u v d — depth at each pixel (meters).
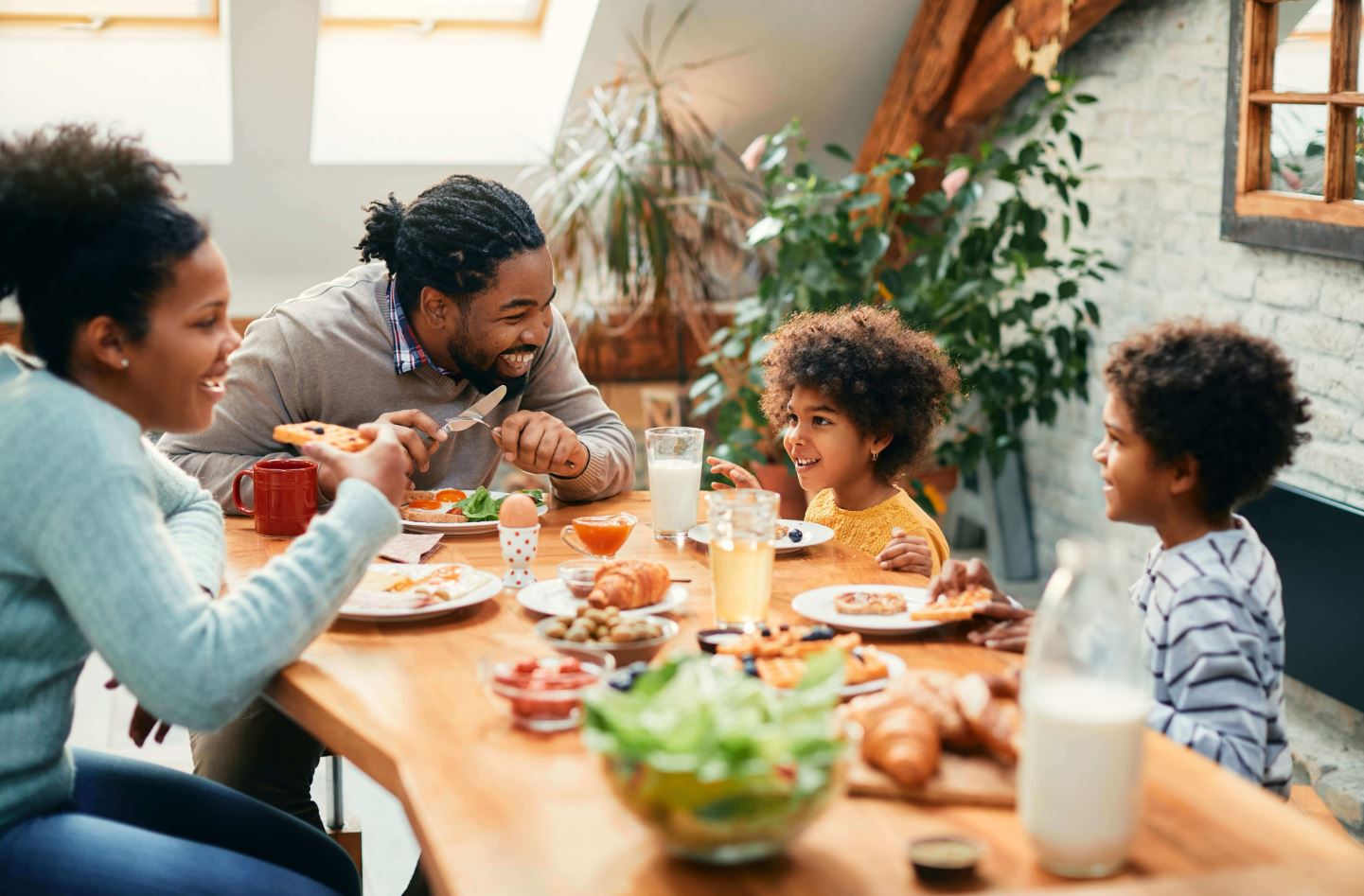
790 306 3.77
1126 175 3.52
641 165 3.80
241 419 2.01
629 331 4.25
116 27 3.87
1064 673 0.94
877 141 4.02
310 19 3.41
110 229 1.25
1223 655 1.28
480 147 4.14
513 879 0.91
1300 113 2.77
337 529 1.30
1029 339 3.91
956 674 1.29
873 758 1.05
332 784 2.25
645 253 3.79
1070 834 0.90
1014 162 3.84
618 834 0.98
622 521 1.69
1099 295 3.68
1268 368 1.42
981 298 3.63
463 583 1.55
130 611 1.18
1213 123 3.14
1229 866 0.92
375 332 2.05
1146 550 3.46
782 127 4.15
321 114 4.04
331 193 4.10
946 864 0.90
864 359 2.05
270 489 1.81
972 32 3.68
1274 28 2.85
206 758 1.89
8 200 1.23
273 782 1.89
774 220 3.55
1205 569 1.37
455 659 1.35
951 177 3.57
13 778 1.30
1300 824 0.99
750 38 3.77
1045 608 0.96
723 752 0.89
